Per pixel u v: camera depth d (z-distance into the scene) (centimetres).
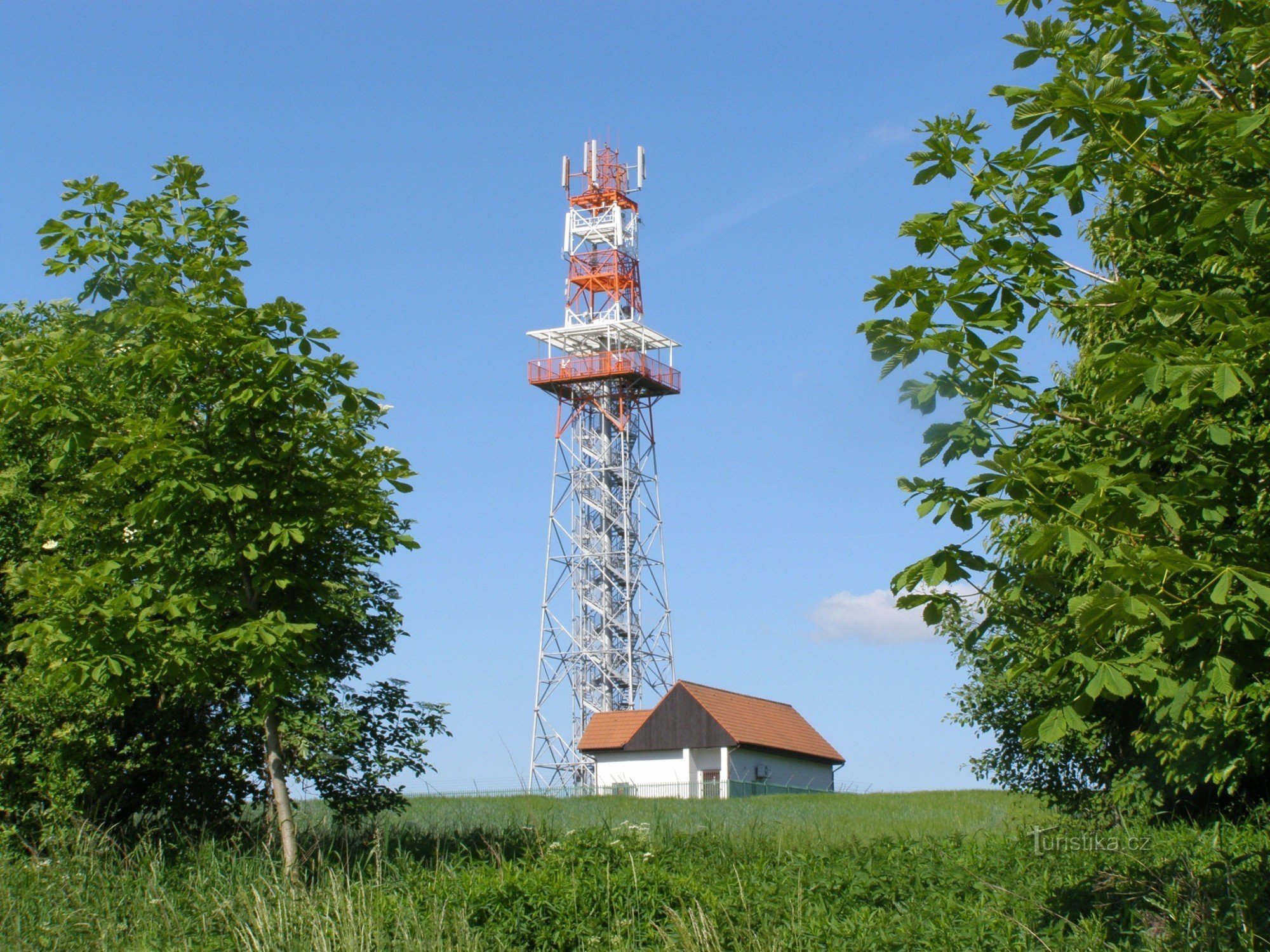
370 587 1861
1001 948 915
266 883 1047
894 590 700
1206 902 867
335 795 1775
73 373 1155
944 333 702
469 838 1666
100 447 1180
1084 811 1781
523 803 2878
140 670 1122
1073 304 752
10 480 1571
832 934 1001
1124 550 612
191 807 1694
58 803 1517
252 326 1123
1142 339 681
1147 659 650
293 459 1157
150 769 1662
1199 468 729
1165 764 1357
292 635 1101
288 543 1095
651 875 1141
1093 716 1591
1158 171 708
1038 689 1627
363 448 1263
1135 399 725
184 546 1152
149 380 1140
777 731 5503
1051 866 1194
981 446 716
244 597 1170
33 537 1494
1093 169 740
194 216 1215
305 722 1664
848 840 1648
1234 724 1064
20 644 1155
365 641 1852
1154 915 921
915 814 2814
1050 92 690
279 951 941
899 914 1052
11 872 1188
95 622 1080
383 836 1495
